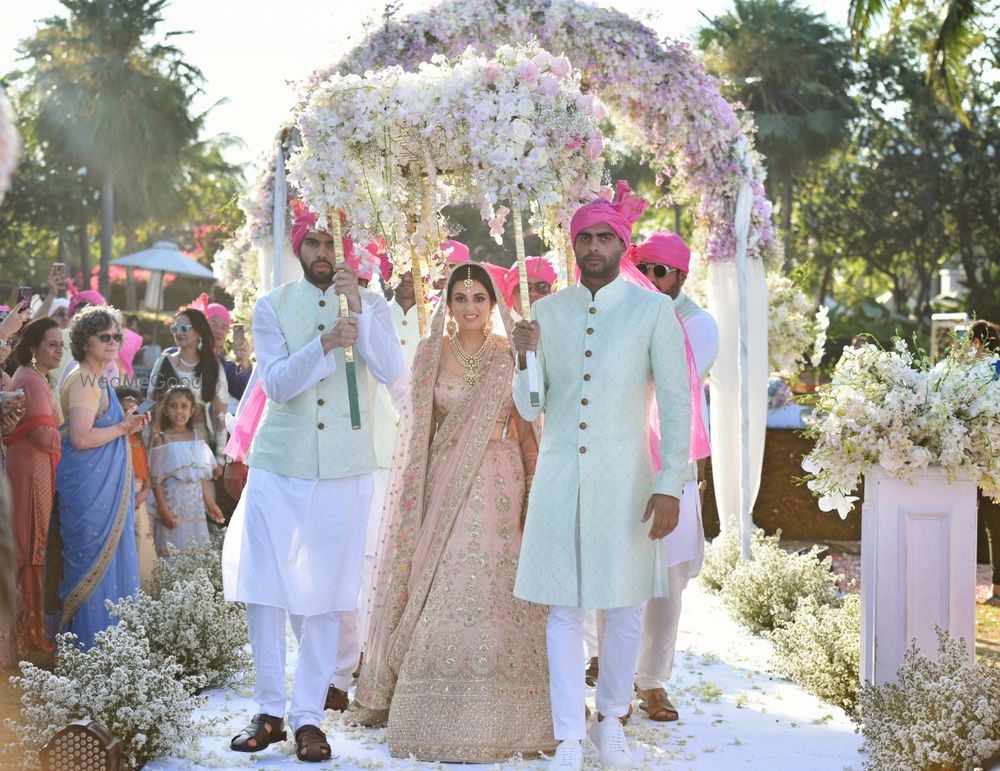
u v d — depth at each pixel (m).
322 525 4.74
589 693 5.55
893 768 4.12
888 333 35.59
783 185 42.78
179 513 7.28
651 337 4.57
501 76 4.97
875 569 4.93
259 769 4.44
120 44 42.91
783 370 10.26
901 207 40.47
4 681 4.91
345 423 4.86
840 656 5.50
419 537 5.01
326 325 4.96
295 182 4.96
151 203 43.84
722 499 9.30
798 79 42.22
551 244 5.34
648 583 4.55
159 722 4.51
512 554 4.95
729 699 5.56
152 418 7.38
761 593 7.31
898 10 15.97
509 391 5.02
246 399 5.06
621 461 4.51
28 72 42.97
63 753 3.87
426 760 4.60
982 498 8.76
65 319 8.49
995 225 38.34
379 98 4.92
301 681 4.71
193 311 7.79
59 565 6.36
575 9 8.54
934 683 4.23
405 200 5.23
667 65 8.73
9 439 6.06
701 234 9.38
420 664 4.73
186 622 5.71
